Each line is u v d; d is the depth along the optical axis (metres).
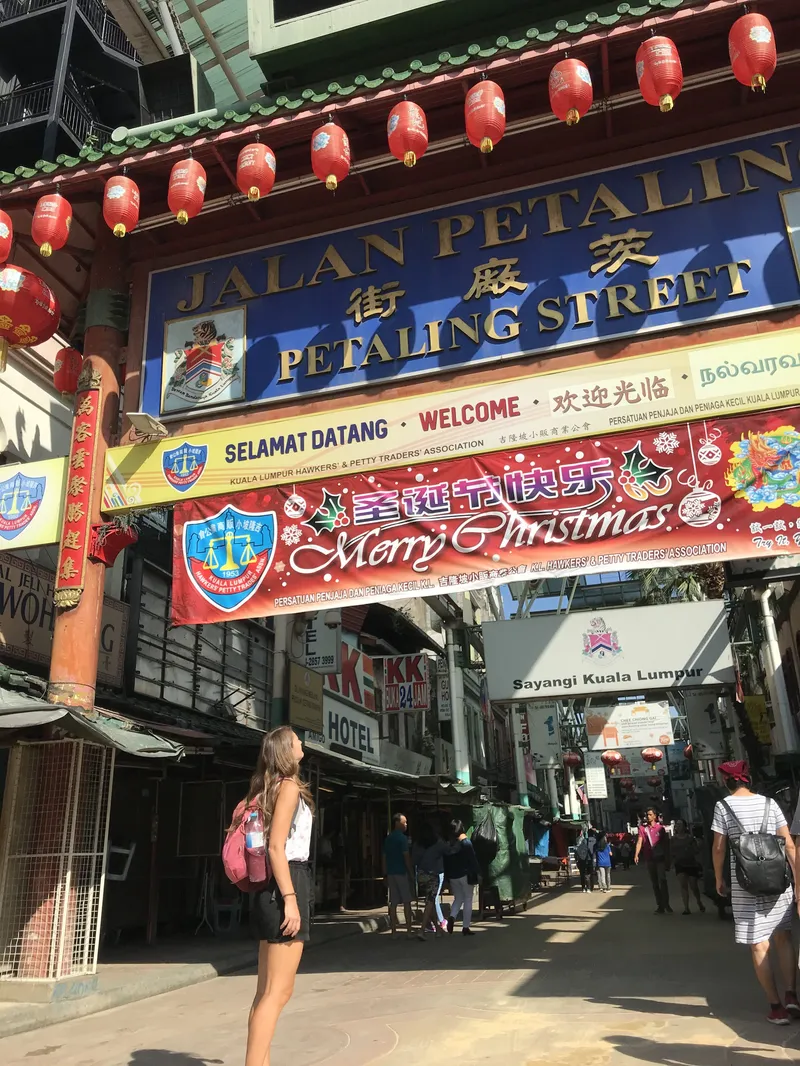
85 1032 5.91
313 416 8.25
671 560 6.97
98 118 23.62
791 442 6.98
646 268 7.67
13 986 6.50
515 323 7.90
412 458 7.84
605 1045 4.71
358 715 20.83
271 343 8.66
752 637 19.64
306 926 3.88
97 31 22.36
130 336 9.20
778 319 7.27
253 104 8.19
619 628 14.46
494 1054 4.68
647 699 31.14
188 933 11.88
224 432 8.46
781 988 6.12
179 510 8.41
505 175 8.41
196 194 7.80
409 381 8.10
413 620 25.70
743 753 22.31
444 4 9.26
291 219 8.99
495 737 38.31
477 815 14.99
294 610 7.79
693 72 7.78
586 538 7.22
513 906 14.77
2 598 10.34
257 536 8.11
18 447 11.91
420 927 12.49
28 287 8.33
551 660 14.55
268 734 4.14
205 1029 5.87
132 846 10.34
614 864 38.62
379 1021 5.74
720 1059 4.34
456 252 8.31
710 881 13.48
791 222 7.43
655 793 63.91
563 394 7.58
